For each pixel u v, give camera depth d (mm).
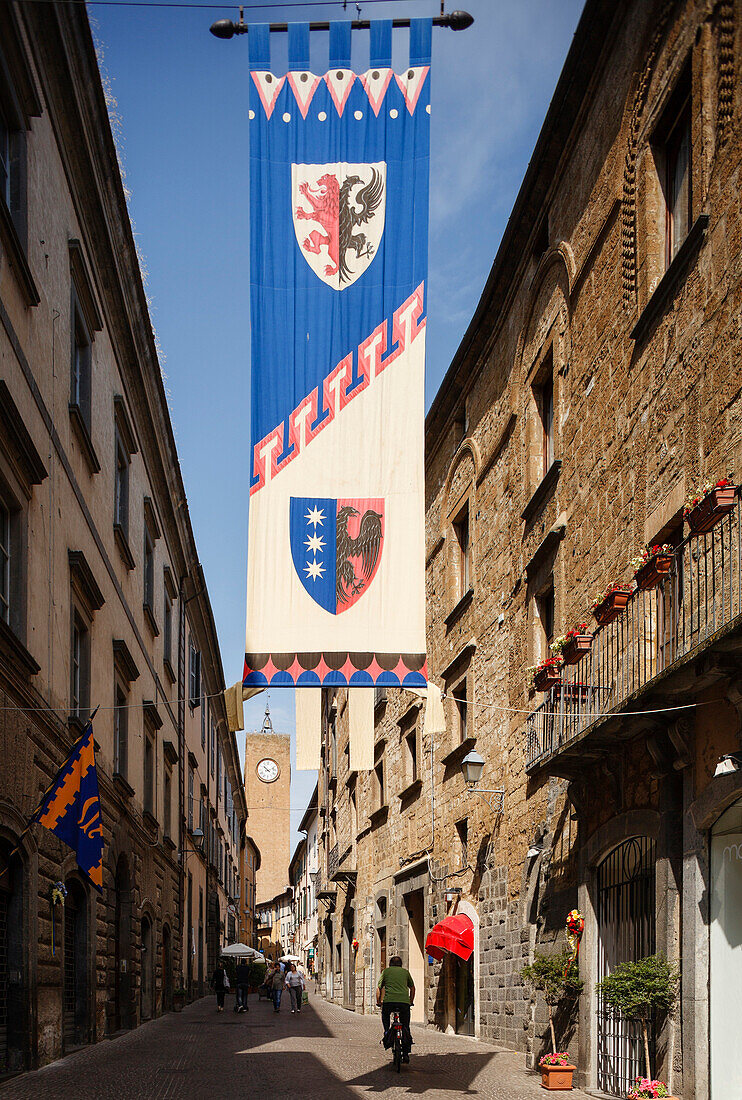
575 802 14133
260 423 12828
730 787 9531
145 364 23266
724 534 9977
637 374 13031
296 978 33125
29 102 12891
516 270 19359
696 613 10578
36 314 13680
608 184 14422
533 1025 15945
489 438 21375
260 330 12961
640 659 11844
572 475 15719
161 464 27078
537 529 17547
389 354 12969
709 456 10719
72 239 15844
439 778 24328
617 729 11531
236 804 74625
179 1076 13484
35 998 12922
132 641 22750
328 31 13250
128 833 21359
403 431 12867
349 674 12359
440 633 25391
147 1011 24422
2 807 11570
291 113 13219
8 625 11484
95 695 17844
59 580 14938
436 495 26516
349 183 13156
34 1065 12789
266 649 12398
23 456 12445
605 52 14562
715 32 11086
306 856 72125
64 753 14984
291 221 13125
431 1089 12766
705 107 11148
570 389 16078
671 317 11961
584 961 13375
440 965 23375
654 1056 10773
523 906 17094
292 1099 11742
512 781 18344
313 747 25859
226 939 61250
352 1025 25734
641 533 12656
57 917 14422
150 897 24734
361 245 13125
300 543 12602
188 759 35656
